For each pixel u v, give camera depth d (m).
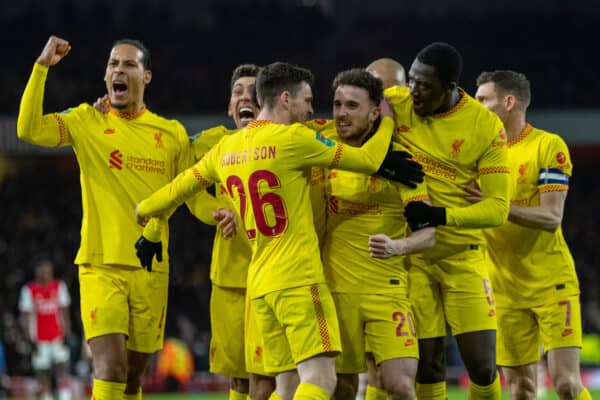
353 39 44.66
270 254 8.17
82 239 9.51
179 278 32.56
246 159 8.20
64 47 9.33
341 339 8.74
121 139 9.58
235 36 43.12
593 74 41.53
